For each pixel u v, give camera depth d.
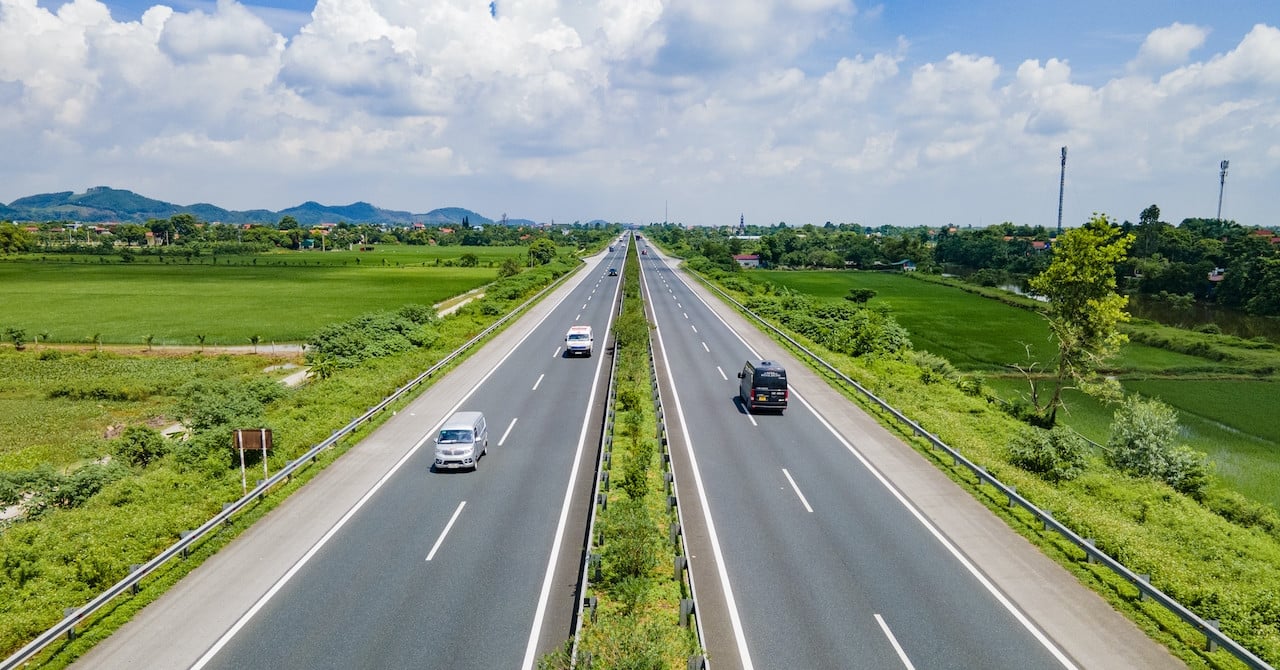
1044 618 16.69
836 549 20.28
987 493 24.64
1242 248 133.12
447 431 27.17
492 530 21.53
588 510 23.09
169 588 18.00
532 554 19.91
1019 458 28.70
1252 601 16.66
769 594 17.66
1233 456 40.44
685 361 48.72
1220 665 14.74
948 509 23.34
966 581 18.45
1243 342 77.88
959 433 31.42
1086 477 27.72
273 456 27.48
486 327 59.66
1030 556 19.94
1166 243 152.12
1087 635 15.98
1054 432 29.55
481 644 15.51
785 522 22.17
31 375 53.50
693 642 14.93
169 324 77.12
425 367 43.00
